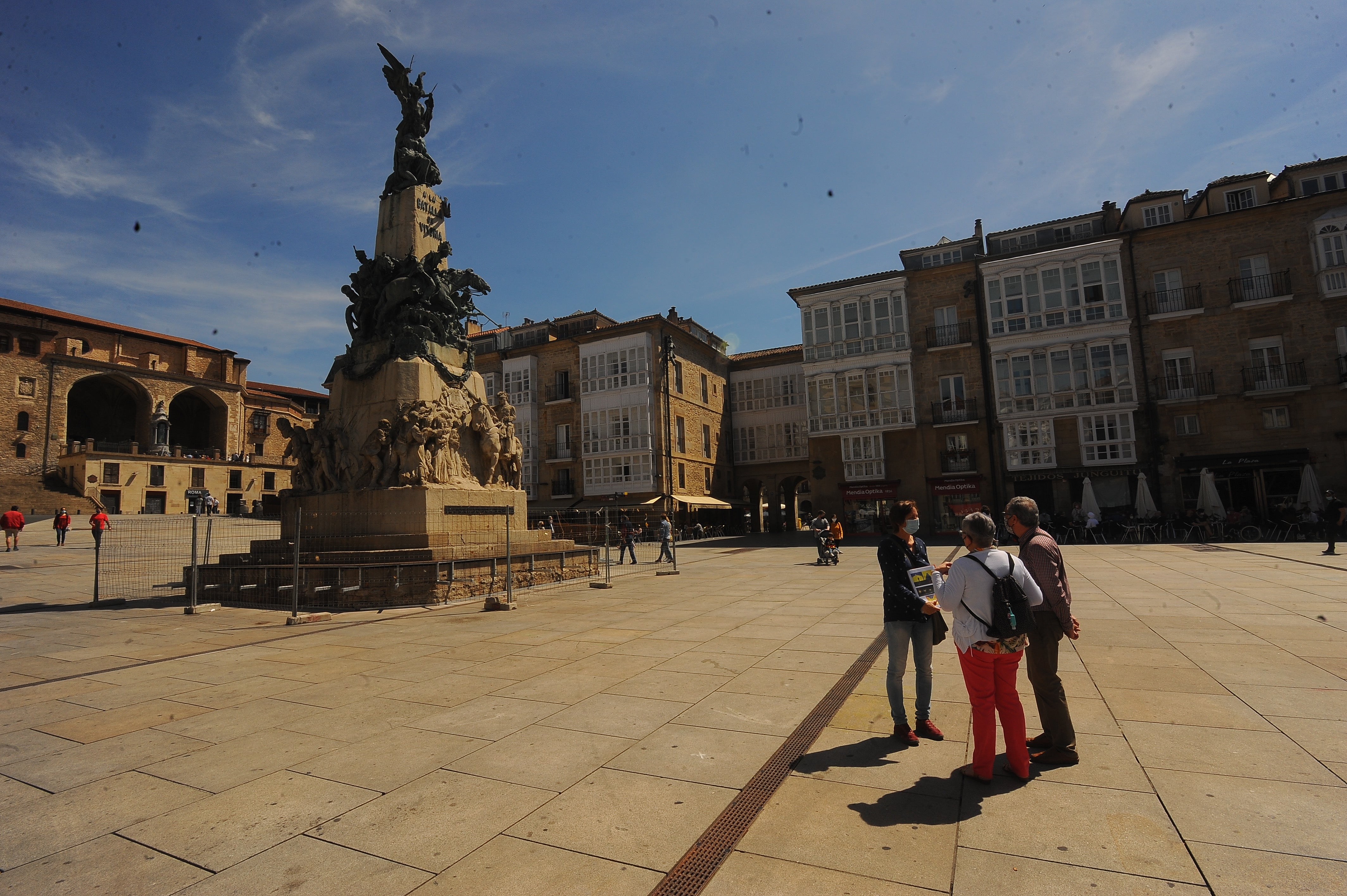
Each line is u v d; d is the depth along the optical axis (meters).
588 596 13.18
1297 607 9.11
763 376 47.88
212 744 4.86
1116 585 12.30
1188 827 3.24
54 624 10.69
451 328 16.45
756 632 8.73
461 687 6.25
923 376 33.31
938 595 4.16
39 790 4.09
